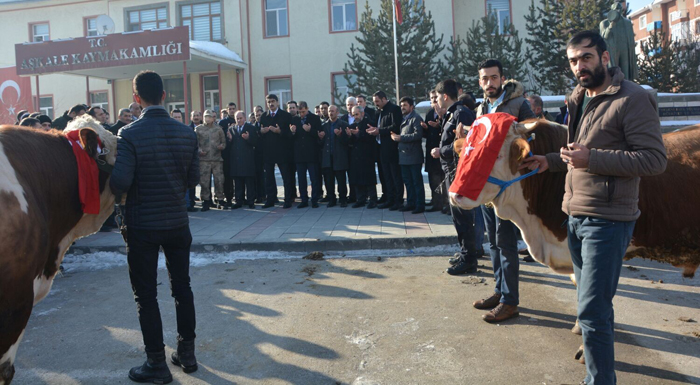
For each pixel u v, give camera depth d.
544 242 3.80
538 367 3.53
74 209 3.21
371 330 4.27
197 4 24.27
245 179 11.23
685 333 4.02
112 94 24.55
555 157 3.38
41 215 2.78
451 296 5.04
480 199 3.59
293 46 23.58
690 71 20.66
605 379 2.73
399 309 4.73
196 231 8.37
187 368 3.63
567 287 5.22
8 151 2.77
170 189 3.49
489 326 4.28
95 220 3.55
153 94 3.50
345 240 7.12
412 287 5.36
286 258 6.82
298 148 10.40
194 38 24.45
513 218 3.79
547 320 4.38
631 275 5.54
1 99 22.69
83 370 3.76
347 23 23.34
